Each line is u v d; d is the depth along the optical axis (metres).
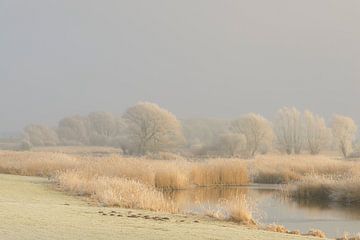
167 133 93.06
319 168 51.25
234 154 93.81
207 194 39.00
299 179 47.47
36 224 15.73
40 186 33.62
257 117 98.38
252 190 43.09
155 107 93.00
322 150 98.56
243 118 99.06
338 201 35.50
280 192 41.34
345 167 49.69
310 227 24.50
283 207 32.19
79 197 28.42
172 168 44.22
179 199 34.66
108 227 15.72
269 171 50.56
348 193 35.06
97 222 16.78
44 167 46.66
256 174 50.91
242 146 95.19
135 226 16.22
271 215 28.56
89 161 47.50
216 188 44.53
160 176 42.53
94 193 29.38
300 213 29.47
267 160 57.75
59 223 16.12
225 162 49.97
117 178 34.88
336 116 99.19
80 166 44.66
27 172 45.97
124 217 18.81
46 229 14.90
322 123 99.06
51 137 138.38
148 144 92.12
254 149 97.88
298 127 99.56
